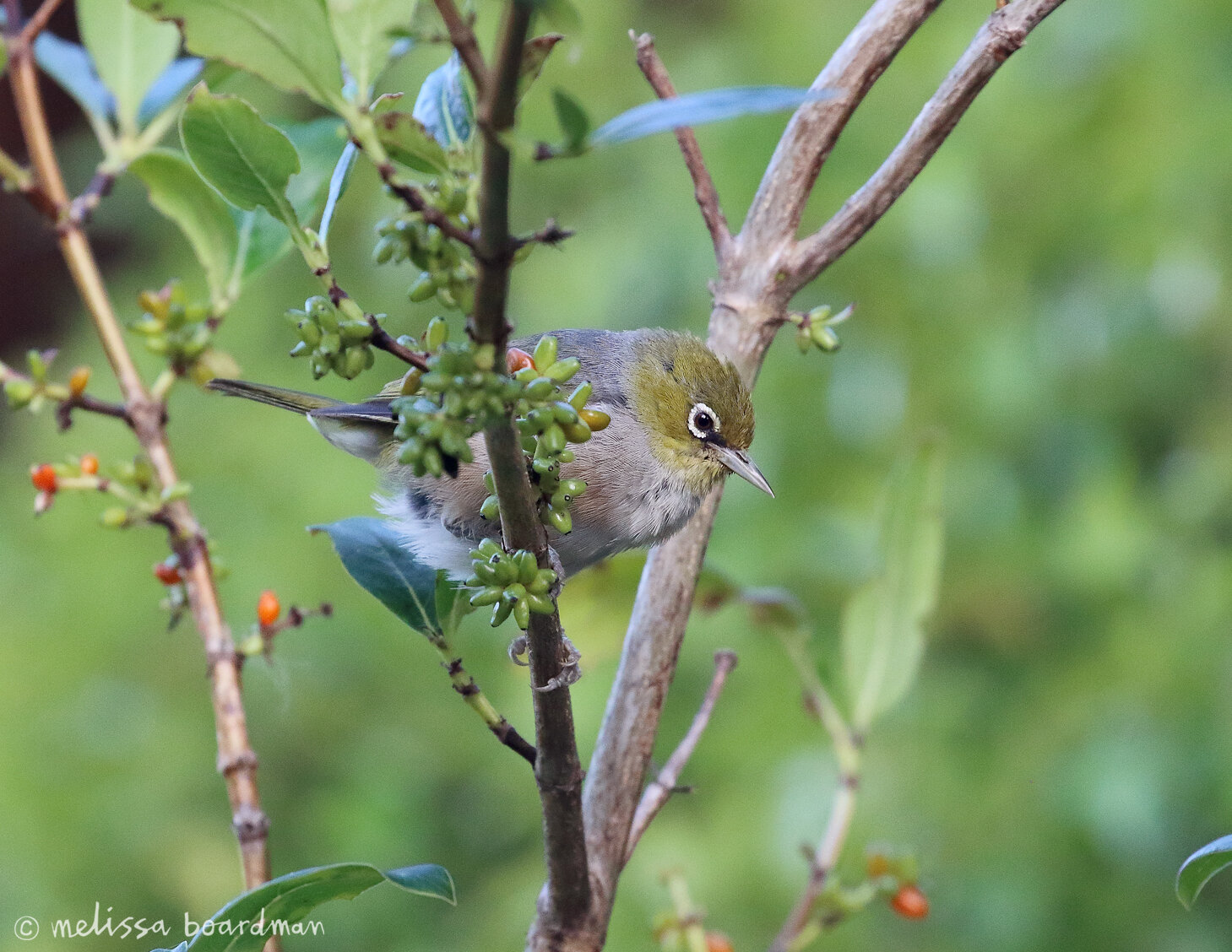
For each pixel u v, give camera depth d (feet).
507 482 12.25
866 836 35.94
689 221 41.60
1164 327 38.52
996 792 36.45
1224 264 38.09
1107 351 38.52
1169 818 34.88
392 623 44.19
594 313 42.34
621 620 23.35
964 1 40.40
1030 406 37.68
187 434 46.78
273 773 43.01
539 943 15.16
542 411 11.69
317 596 43.34
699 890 36.78
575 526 24.26
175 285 16.25
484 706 14.29
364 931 40.60
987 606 38.83
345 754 43.16
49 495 15.66
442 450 10.69
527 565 12.48
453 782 44.04
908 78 39.81
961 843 36.17
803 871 35.96
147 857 40.57
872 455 39.32
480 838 43.60
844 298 40.16
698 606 20.95
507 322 10.61
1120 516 37.50
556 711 13.75
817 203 39.45
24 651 43.75
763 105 9.20
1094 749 35.63
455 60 13.99
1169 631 36.88
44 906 38.88
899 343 39.52
